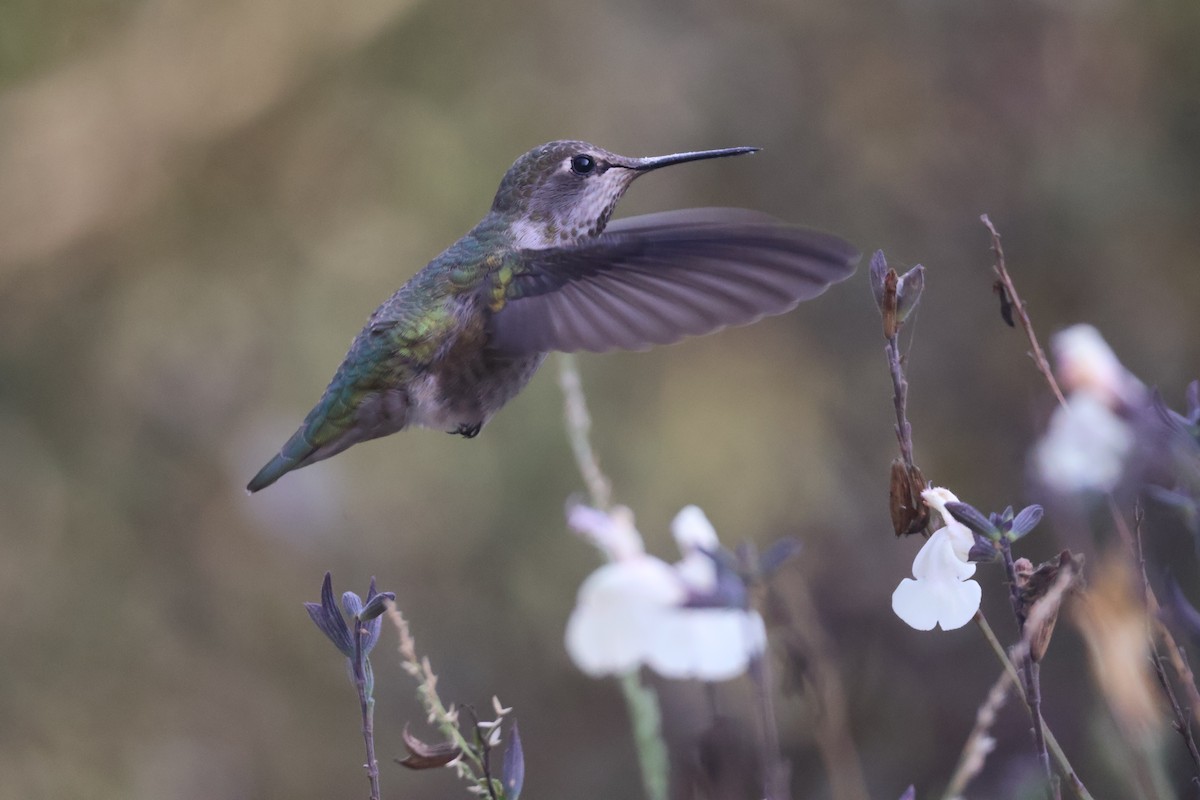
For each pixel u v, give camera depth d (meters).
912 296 3.53
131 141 13.22
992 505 10.97
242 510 12.52
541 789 11.30
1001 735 7.20
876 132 13.66
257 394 12.95
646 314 4.69
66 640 12.24
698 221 4.66
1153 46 12.79
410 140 13.55
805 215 13.71
